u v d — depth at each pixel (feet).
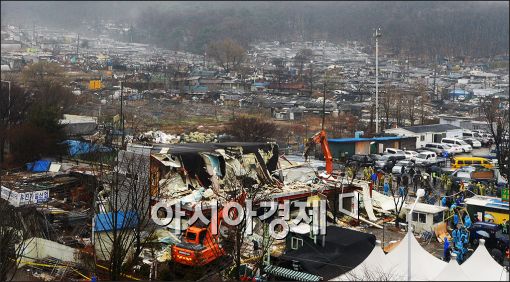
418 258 62.44
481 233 93.45
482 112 333.01
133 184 93.45
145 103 346.74
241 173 113.70
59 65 525.75
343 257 78.02
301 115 308.19
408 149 214.28
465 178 154.71
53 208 110.01
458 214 107.14
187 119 294.25
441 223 103.65
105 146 165.48
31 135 164.14
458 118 283.59
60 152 168.45
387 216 115.85
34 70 450.71
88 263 81.71
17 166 156.25
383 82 461.37
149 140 165.27
